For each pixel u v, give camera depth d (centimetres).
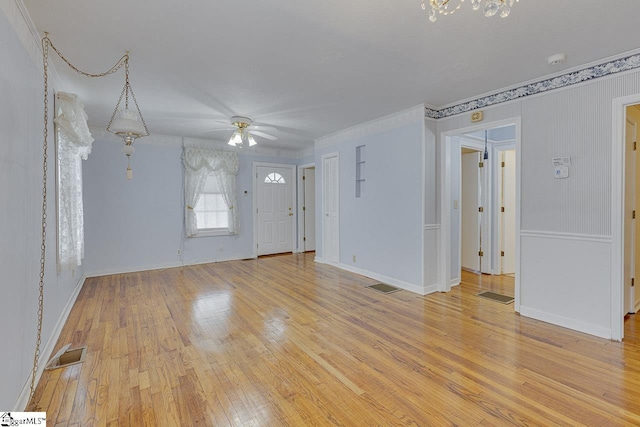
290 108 396
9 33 168
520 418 167
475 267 516
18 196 181
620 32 221
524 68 282
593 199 271
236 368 219
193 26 212
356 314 323
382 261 452
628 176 296
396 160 423
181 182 568
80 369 218
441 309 338
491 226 500
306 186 742
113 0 183
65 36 223
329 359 231
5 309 159
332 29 217
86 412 174
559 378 205
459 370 215
